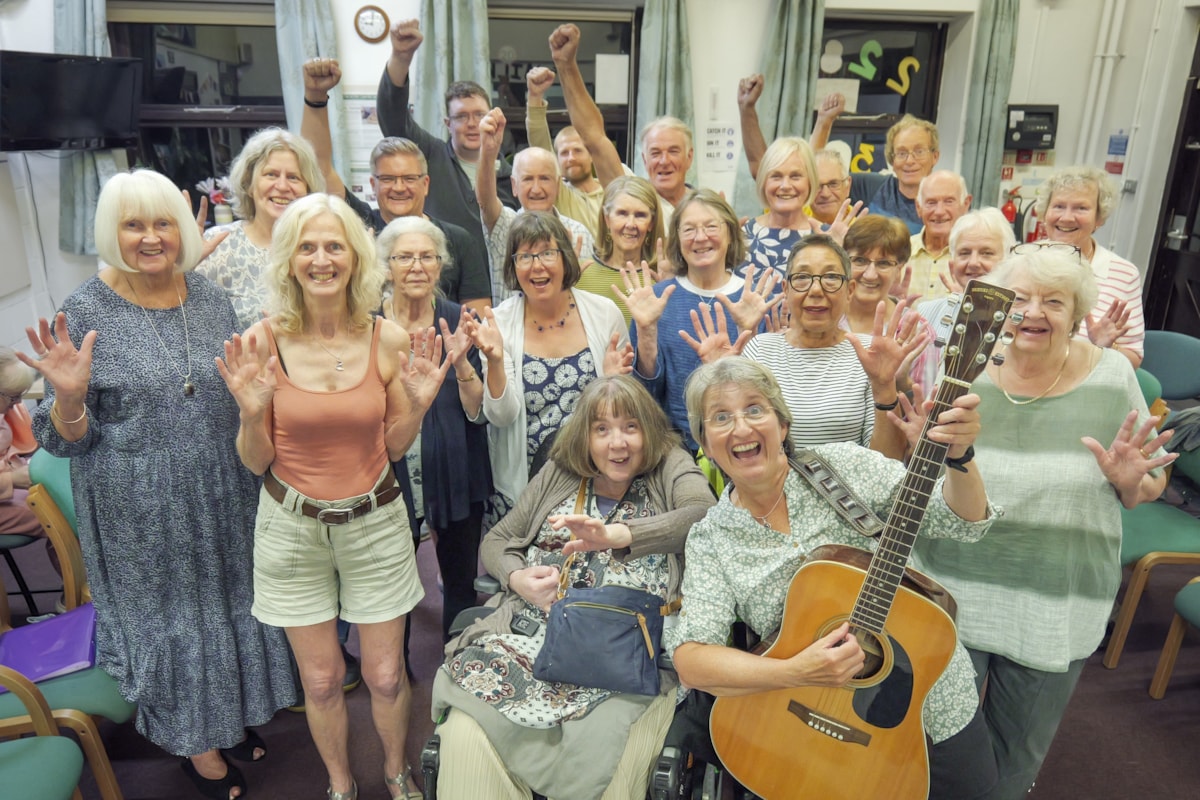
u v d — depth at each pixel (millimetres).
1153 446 1625
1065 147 5492
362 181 4961
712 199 2449
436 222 2834
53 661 2041
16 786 1671
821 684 1448
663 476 1959
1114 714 2510
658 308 2330
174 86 4848
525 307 2455
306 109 2898
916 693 1491
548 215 2355
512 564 1993
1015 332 1640
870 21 5281
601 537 1768
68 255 4867
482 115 3506
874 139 5543
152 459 1912
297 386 1800
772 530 1591
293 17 4570
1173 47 5145
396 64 2994
